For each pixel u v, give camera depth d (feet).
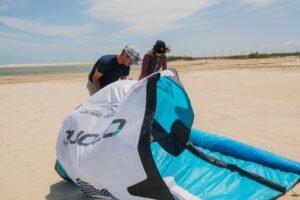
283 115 23.81
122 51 15.66
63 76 86.28
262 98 32.04
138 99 9.67
